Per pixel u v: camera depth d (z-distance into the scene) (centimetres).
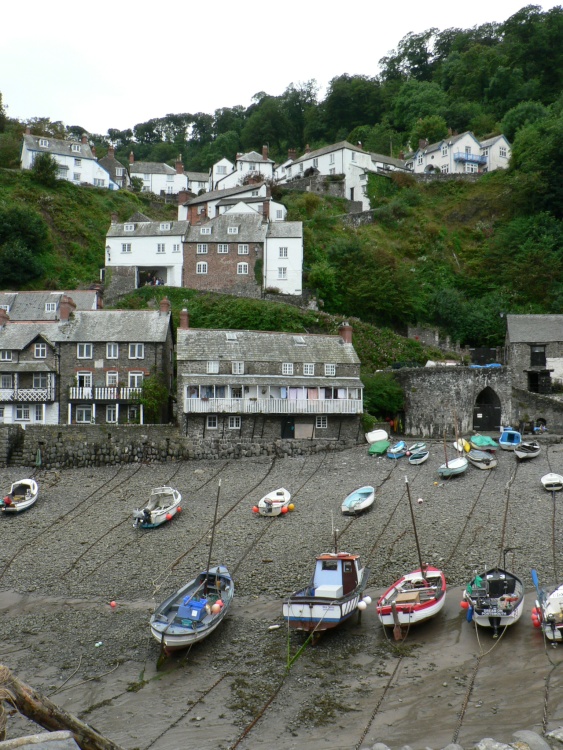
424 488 4844
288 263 8206
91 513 4666
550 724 2342
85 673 2822
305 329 7544
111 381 6109
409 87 15100
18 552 4084
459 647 2919
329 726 2419
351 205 11175
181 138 18600
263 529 4303
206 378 5816
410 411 6397
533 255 9262
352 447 5884
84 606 3425
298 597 3056
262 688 2680
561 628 2823
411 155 13088
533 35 14750
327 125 15562
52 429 5594
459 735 2319
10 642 3086
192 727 2442
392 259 8825
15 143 11912
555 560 3622
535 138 11206
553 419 6259
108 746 1306
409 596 3144
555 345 6981
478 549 3816
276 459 5662
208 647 3000
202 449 5697
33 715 1244
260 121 15600
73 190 10762
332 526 4250
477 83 14800
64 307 6450
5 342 6212
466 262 9812
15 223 9075
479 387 6341
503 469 5150
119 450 5622
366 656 2889
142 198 11725
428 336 8119
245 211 8812
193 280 8281
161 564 3875
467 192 11438
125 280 8269
